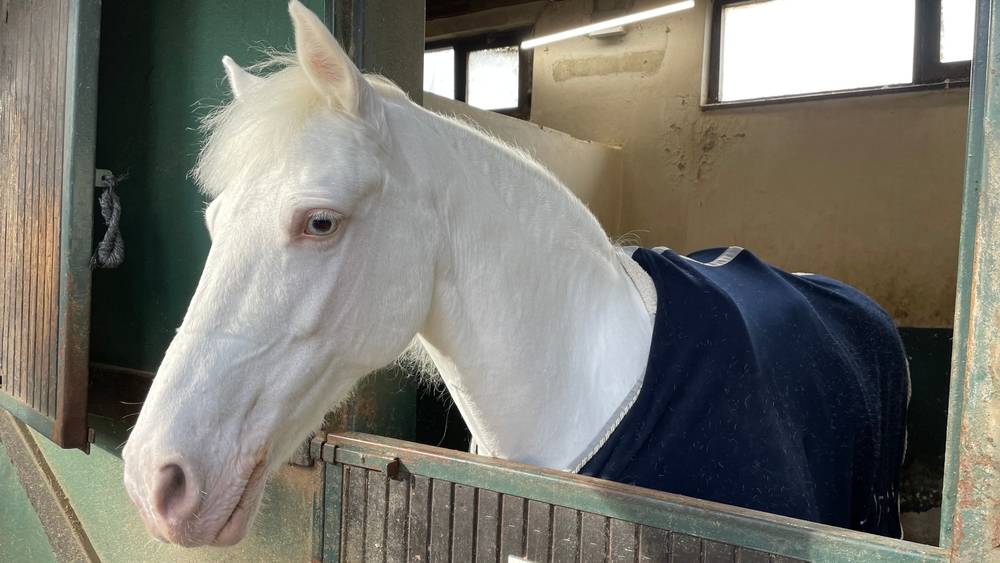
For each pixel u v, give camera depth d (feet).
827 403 3.84
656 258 3.56
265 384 2.62
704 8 11.23
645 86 11.84
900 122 9.60
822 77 10.30
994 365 2.16
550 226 3.29
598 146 11.51
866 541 2.49
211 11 5.01
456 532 3.64
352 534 4.18
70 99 4.44
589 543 3.13
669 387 3.01
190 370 2.49
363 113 2.76
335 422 4.34
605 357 3.28
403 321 2.93
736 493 2.92
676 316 3.14
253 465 2.59
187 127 5.18
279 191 2.58
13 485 6.83
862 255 10.00
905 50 9.55
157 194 5.43
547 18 12.54
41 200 4.92
